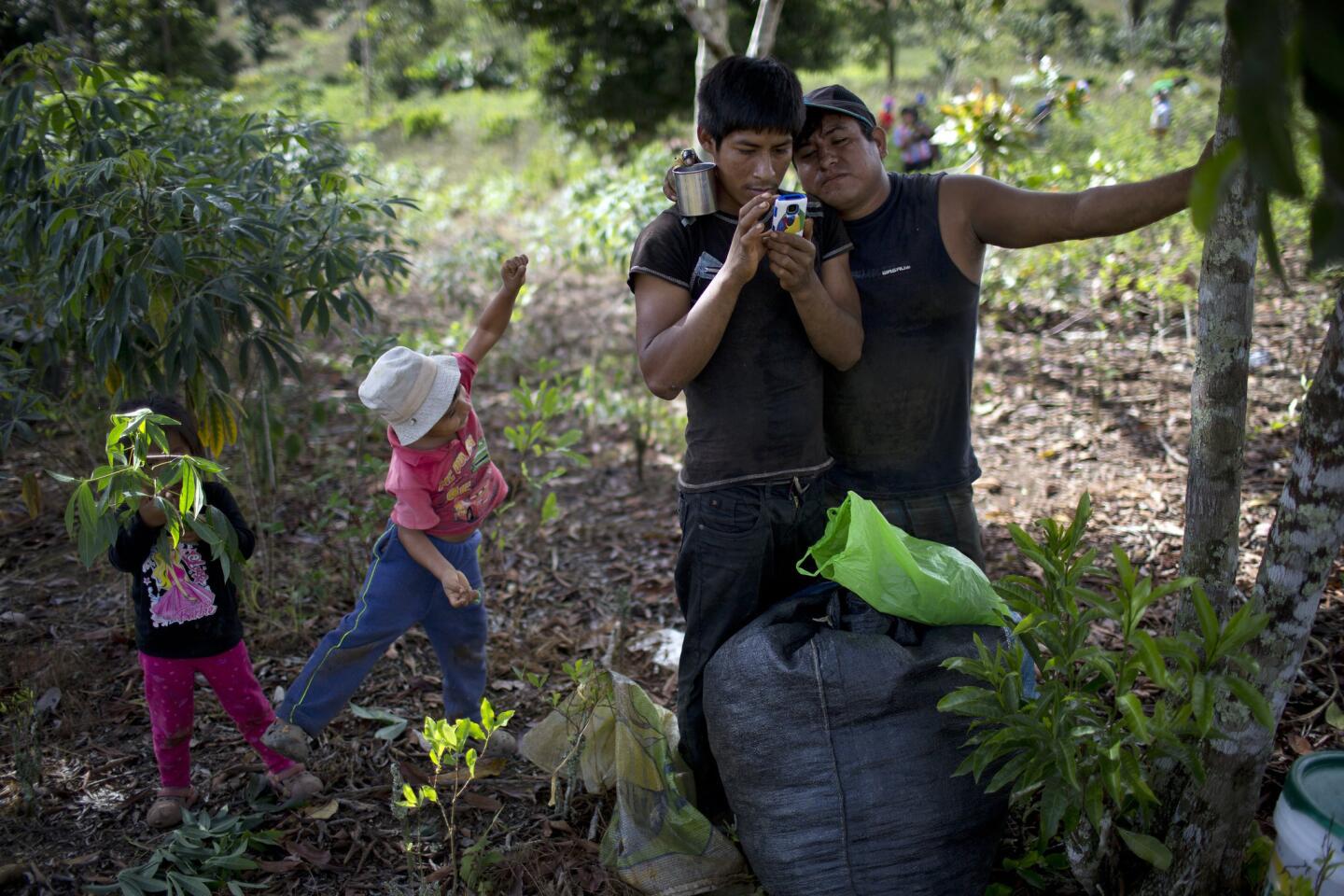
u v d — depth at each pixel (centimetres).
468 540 299
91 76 354
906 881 234
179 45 1366
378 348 397
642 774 265
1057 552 220
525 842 279
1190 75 1636
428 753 318
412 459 276
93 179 317
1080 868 222
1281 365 620
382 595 285
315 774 309
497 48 2867
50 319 368
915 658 244
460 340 702
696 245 251
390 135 2192
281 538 459
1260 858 232
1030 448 557
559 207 1195
